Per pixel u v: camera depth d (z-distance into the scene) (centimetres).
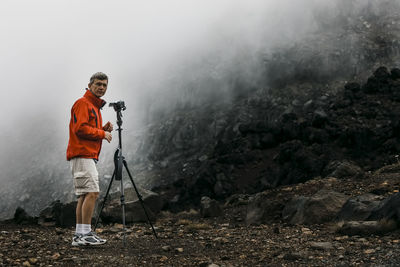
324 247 444
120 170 535
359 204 589
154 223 837
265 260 419
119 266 411
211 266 385
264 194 835
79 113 503
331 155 1200
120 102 548
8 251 476
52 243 543
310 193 796
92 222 809
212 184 1369
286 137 1465
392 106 1453
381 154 1183
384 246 421
